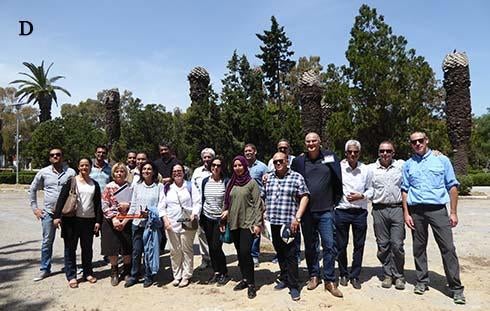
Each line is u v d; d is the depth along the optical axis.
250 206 5.82
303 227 5.86
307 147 5.81
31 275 7.00
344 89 21.38
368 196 5.96
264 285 6.24
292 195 5.69
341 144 21.61
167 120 24.41
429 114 21.83
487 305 5.36
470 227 11.49
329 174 5.78
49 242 6.83
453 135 20.95
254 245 7.28
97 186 6.62
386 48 21.27
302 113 17.77
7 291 6.16
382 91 20.30
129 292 6.06
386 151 5.97
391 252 6.00
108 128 25.42
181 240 6.27
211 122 14.98
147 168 6.43
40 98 51.12
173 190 6.33
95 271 7.29
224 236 6.09
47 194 6.80
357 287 5.97
